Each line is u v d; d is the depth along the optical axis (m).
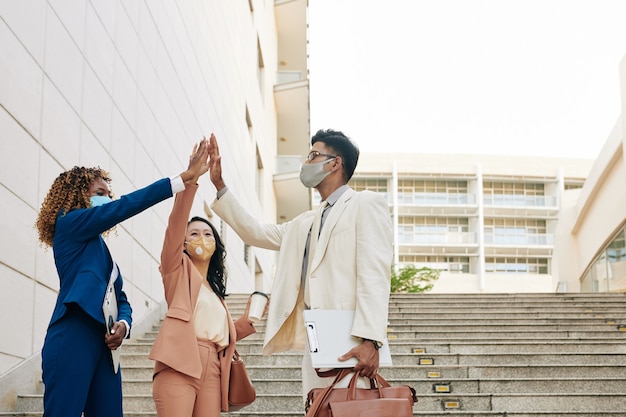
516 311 11.56
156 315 10.23
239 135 19.27
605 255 23.17
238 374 4.05
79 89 7.50
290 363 7.73
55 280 6.73
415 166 65.69
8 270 5.70
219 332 3.99
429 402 6.17
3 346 5.58
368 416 2.84
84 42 7.71
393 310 11.74
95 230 3.51
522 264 65.81
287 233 3.58
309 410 2.98
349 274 3.24
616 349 8.19
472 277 64.25
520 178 66.06
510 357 7.63
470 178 65.69
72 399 3.32
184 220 3.81
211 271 4.23
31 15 6.28
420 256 65.69
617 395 6.09
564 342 8.28
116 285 3.69
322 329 3.05
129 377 6.89
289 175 27.83
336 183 3.51
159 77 11.06
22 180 6.00
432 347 8.23
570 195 28.58
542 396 6.13
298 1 29.66
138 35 9.94
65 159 7.03
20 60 6.03
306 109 30.16
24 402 5.64
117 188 8.78
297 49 32.69
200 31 14.48
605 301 12.23
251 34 22.88
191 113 13.33
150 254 10.29
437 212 65.62
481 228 64.94
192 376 3.74
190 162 3.67
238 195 18.70
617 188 20.89
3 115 5.67
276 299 3.46
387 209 3.35
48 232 3.66
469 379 6.66
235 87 18.86
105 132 8.34
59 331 3.38
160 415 3.77
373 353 3.01
